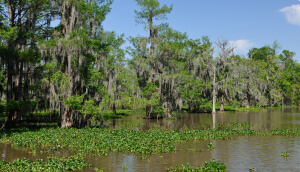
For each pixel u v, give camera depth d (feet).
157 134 68.80
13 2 83.30
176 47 121.80
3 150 52.54
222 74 176.14
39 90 80.28
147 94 122.72
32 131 72.54
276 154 49.98
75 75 79.77
